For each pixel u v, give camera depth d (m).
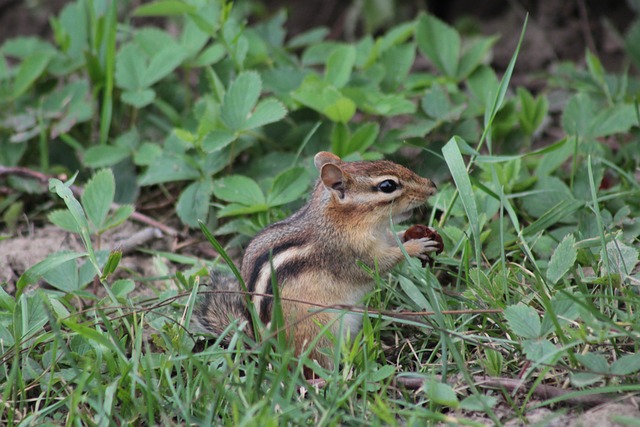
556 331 8.20
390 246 10.13
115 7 13.73
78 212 9.64
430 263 10.78
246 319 9.48
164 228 12.57
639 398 7.84
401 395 8.52
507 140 13.51
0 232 12.83
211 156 12.53
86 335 8.29
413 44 14.24
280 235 9.86
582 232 10.51
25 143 13.75
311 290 9.45
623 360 7.79
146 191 13.71
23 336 8.95
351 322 9.52
